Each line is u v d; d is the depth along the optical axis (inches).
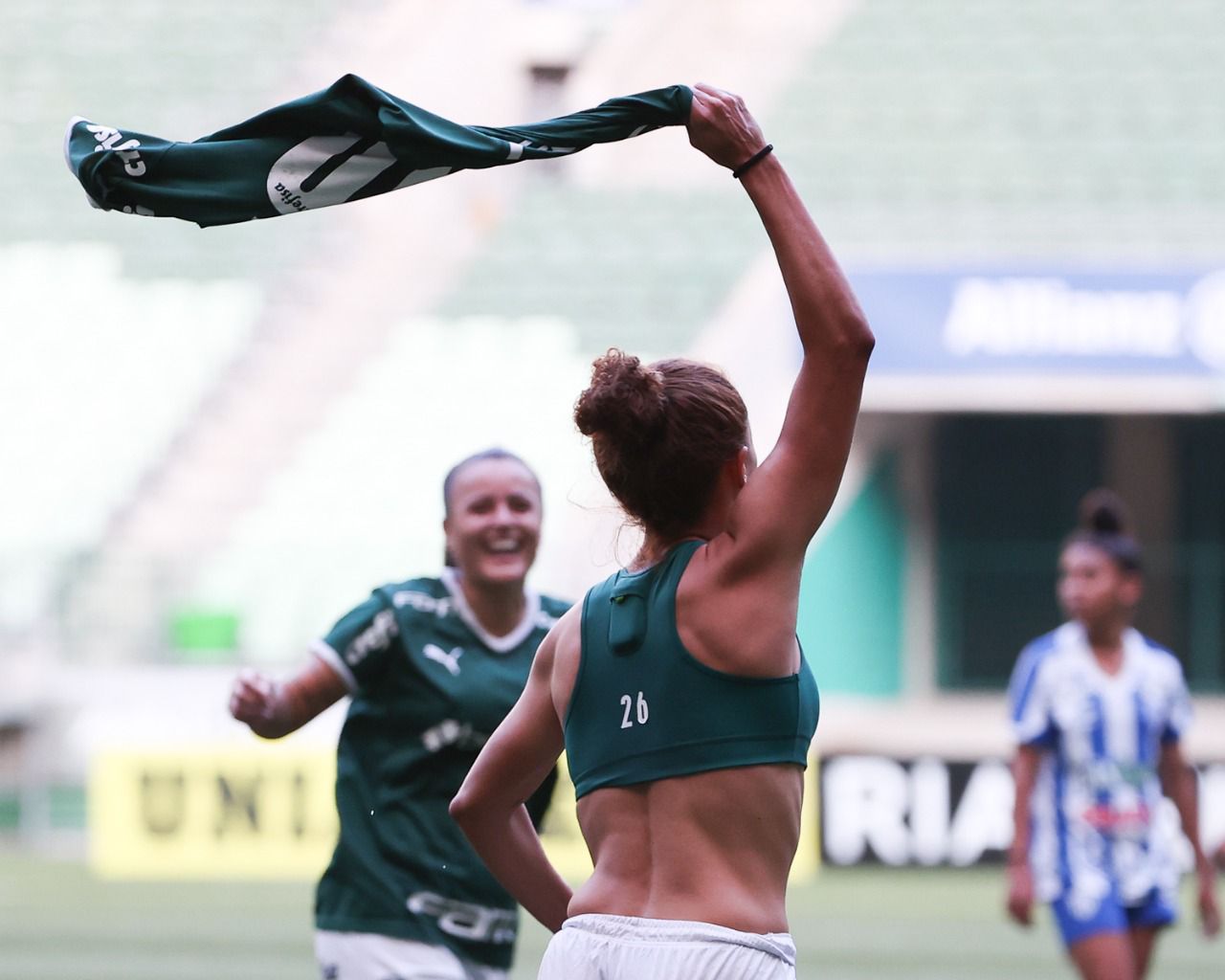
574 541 1980.8
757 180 344.5
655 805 332.2
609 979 326.0
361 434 2090.3
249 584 1937.7
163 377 2142.0
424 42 2444.6
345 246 2246.6
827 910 1454.2
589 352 2135.8
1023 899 793.6
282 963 1221.1
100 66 2464.3
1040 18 2411.4
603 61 2416.3
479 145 336.5
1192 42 2374.5
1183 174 2188.7
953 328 1795.0
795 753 333.7
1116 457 1980.8
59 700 1809.8
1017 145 2245.3
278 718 539.2
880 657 1932.8
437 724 539.8
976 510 1973.4
